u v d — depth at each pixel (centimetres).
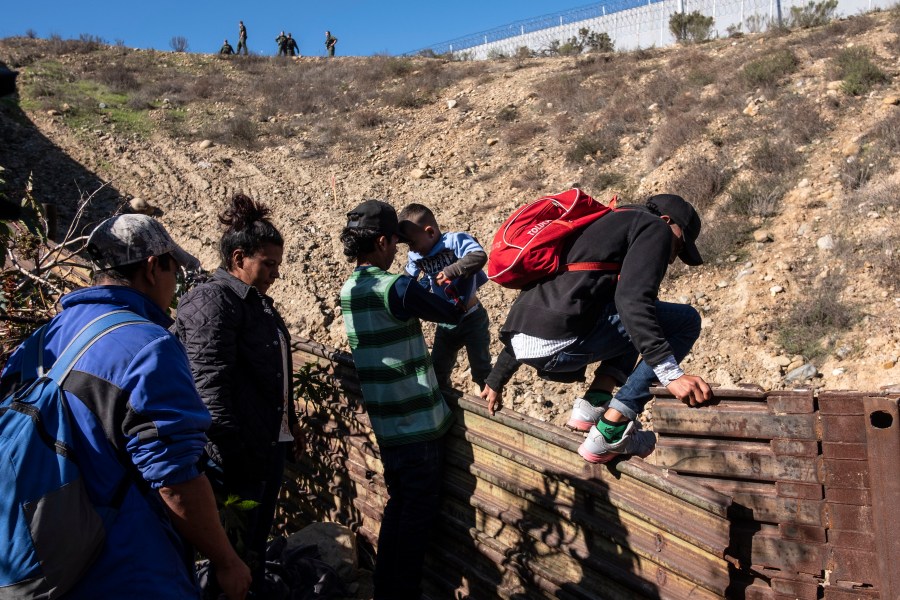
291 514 457
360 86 2123
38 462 197
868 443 217
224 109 2003
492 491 318
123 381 205
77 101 1930
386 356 316
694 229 266
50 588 193
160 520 215
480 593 330
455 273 373
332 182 1441
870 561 221
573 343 262
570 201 270
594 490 271
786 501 236
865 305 720
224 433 291
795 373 674
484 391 311
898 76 1159
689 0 2941
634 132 1334
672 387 240
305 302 938
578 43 2852
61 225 1234
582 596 280
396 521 327
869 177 911
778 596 234
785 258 824
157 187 1446
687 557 248
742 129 1158
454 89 1958
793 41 1543
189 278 425
